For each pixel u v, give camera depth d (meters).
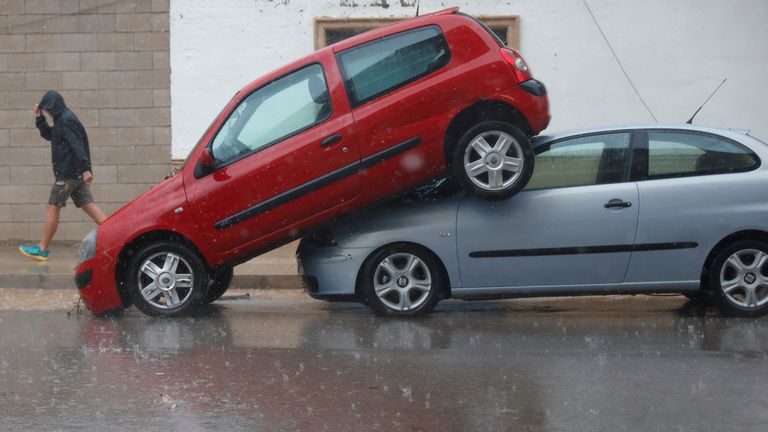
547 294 8.37
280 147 8.44
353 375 6.11
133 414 5.19
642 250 8.24
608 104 14.12
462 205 8.37
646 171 8.34
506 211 8.30
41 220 14.97
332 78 8.45
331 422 5.01
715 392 5.57
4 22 14.88
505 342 7.22
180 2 14.59
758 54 13.90
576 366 6.31
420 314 8.48
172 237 8.72
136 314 8.96
